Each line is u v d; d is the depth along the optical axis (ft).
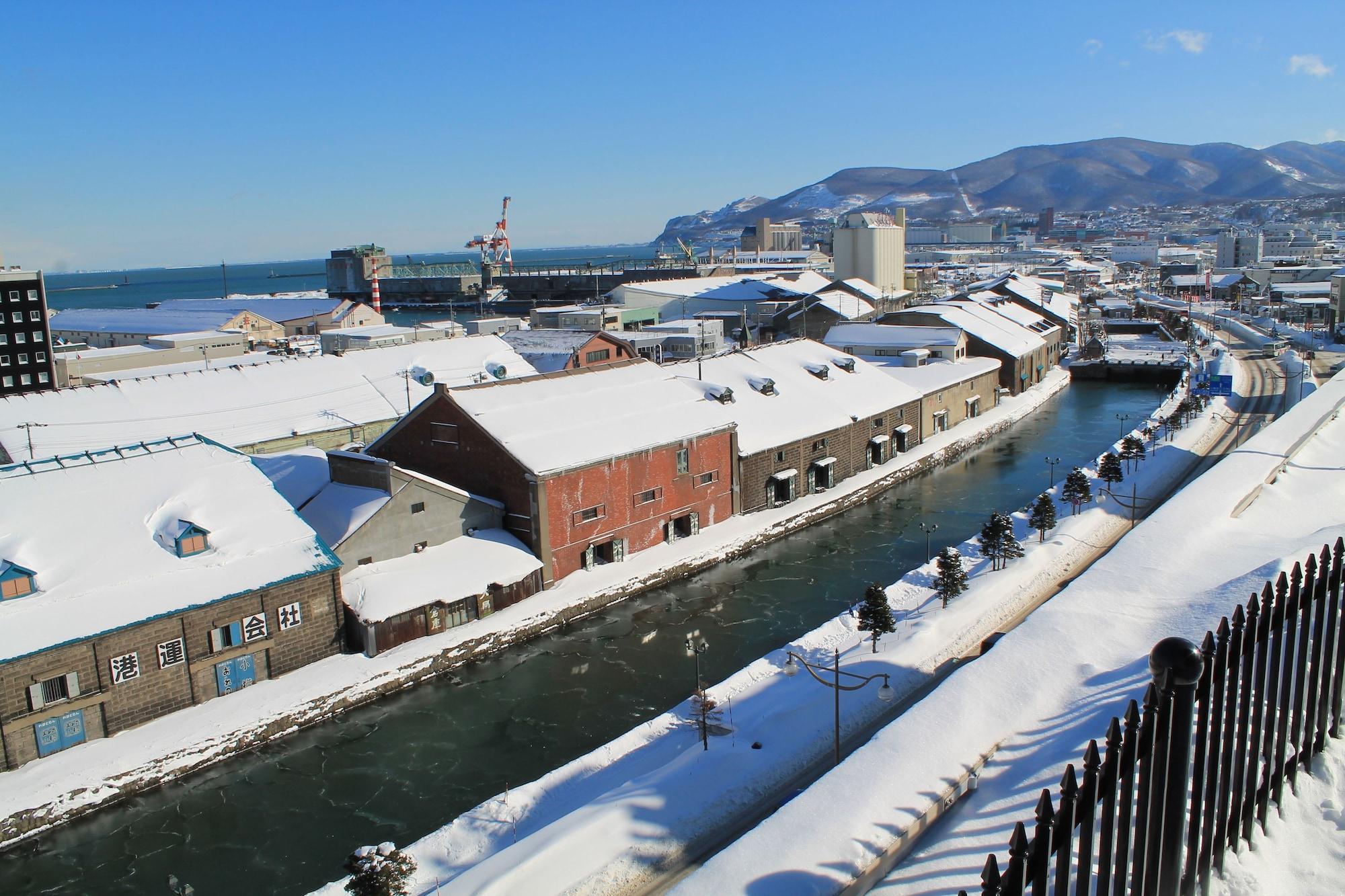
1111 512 195.21
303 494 162.20
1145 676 67.05
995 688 72.79
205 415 228.43
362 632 138.92
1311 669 43.57
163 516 133.80
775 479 209.15
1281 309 568.41
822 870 56.59
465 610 149.38
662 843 90.63
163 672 122.11
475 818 101.71
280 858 100.48
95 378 282.97
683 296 546.67
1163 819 33.32
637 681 135.64
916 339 331.16
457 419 170.81
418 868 93.04
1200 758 35.17
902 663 125.80
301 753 119.85
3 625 112.27
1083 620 81.15
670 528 185.78
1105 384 396.78
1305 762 44.32
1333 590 44.39
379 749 120.37
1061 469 244.63
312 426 236.22
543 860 87.56
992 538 161.48
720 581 172.24
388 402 255.70
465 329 402.93
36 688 112.37
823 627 143.02
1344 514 111.34
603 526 172.76
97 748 115.34
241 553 133.18
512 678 137.59
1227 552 94.84
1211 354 426.51
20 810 103.86
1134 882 33.17
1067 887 29.63
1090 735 60.49
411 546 153.89
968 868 48.83
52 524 125.90
